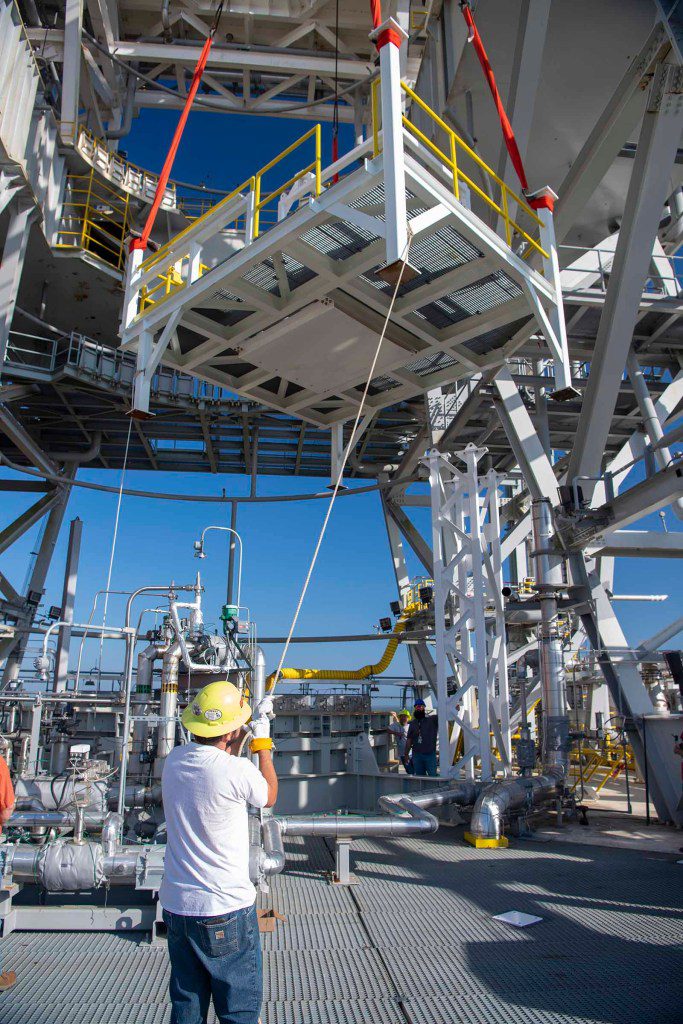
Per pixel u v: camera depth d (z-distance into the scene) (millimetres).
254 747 3547
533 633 18844
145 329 9219
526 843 9531
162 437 29047
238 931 2920
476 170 15312
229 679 10898
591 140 11523
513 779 10461
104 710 13703
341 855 7328
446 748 11320
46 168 19734
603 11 13078
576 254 17422
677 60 9852
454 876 7539
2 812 4613
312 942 5453
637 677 12516
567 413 21000
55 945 5383
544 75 14344
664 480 10461
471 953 5191
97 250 23688
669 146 10594
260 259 7703
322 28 21938
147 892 5969
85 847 5793
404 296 8664
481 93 14609
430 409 22094
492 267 8000
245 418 26359
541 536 13039
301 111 24797
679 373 17688
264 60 22047
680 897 6660
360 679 19328
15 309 20344
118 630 6625
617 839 9836
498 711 11852
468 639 12133
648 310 14742
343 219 6867
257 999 2928
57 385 22906
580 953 5168
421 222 6820
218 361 10133
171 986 2957
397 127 6379
